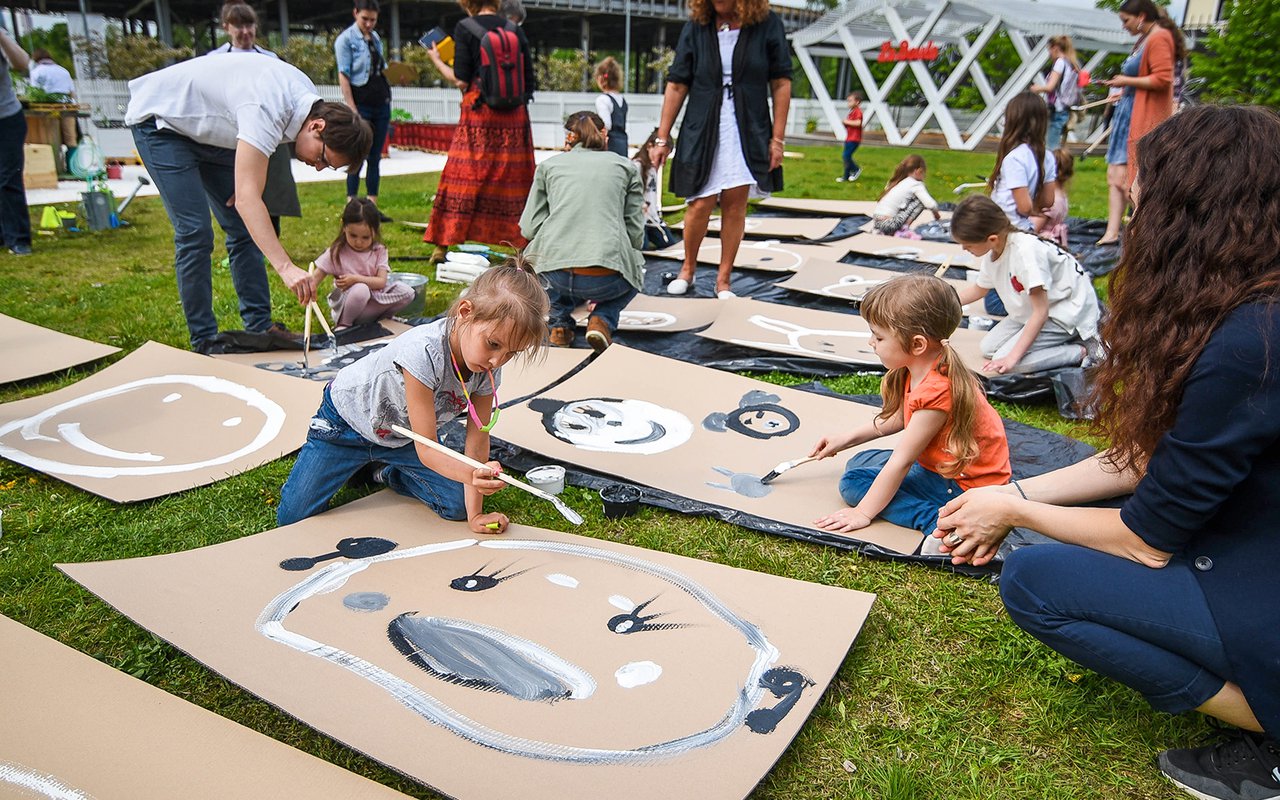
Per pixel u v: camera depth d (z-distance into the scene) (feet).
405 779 5.72
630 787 5.35
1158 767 5.98
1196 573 5.49
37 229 22.63
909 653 7.06
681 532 8.77
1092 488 7.25
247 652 6.42
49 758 5.38
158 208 26.50
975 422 8.40
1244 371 4.91
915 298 8.27
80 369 12.73
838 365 13.30
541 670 6.38
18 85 34.86
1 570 7.78
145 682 6.17
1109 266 20.34
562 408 11.34
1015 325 13.23
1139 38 21.38
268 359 13.34
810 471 9.98
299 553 7.82
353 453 8.55
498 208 20.13
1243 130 5.07
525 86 19.65
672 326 15.21
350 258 14.71
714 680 6.35
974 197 12.88
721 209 17.02
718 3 15.96
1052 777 5.89
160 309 15.58
